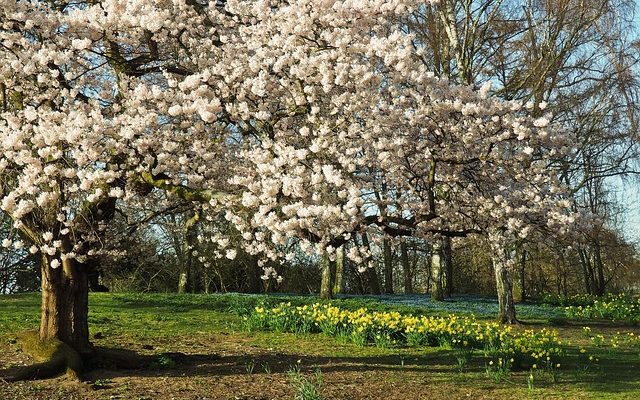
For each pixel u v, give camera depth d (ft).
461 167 29.27
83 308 29.19
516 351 33.63
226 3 32.81
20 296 58.13
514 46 64.23
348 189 25.39
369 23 28.71
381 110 28.58
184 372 29.43
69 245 27.37
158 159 25.91
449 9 59.47
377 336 38.45
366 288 112.47
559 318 61.62
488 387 28.58
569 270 116.37
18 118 24.62
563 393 27.63
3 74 25.61
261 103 28.66
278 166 24.72
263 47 30.78
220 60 31.81
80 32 27.32
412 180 30.42
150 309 51.34
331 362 33.27
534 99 59.88
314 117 27.61
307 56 28.55
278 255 27.48
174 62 32.50
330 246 24.31
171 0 32.83
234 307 52.60
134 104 25.49
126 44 31.83
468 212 31.12
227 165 30.09
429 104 27.53
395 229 25.61
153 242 69.97
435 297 73.26
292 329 42.65
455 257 112.78
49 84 26.40
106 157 25.22
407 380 29.50
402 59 26.63
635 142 71.82
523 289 89.25
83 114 23.79
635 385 29.35
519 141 28.50
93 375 27.89
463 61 58.23
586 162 72.43
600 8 59.88
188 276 73.56
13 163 25.58
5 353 29.53
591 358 34.32
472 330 41.16
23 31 27.27
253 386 27.12
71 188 24.26
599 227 61.57
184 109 25.63
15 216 23.94
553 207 30.35
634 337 48.65
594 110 70.64
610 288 115.24
